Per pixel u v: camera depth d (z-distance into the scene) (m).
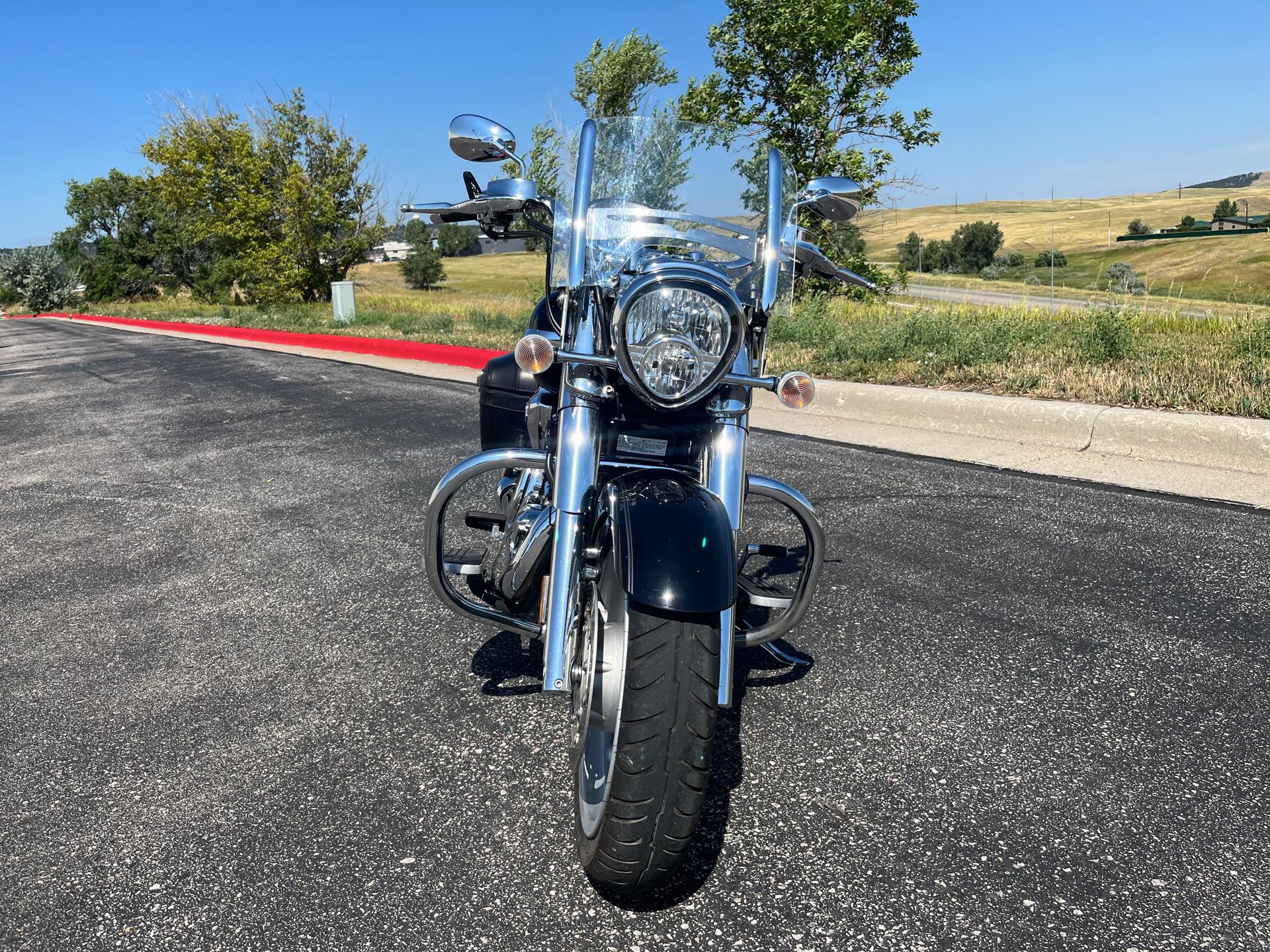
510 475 3.94
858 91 20.45
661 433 2.82
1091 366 8.38
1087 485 5.75
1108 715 3.18
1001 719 3.17
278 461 7.34
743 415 2.87
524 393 4.31
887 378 8.76
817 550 3.13
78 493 6.68
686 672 2.21
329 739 3.16
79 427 9.59
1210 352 8.69
